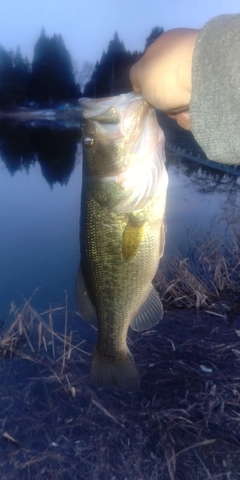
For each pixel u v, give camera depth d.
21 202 2.00
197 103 0.30
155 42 0.35
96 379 0.56
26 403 0.65
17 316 0.84
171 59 0.32
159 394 0.67
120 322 0.52
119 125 0.45
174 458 0.55
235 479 0.53
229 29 0.29
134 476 0.54
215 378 0.70
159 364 0.73
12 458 0.57
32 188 2.32
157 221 0.47
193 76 0.30
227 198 1.69
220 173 2.20
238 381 0.69
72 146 4.18
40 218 1.72
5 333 0.81
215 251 1.06
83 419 0.62
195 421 0.62
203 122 0.30
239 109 0.29
